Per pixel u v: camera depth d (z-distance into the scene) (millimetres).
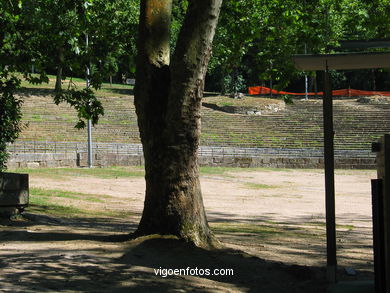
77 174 35156
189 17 9969
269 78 16547
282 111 60625
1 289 7051
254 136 54125
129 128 52469
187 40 9891
